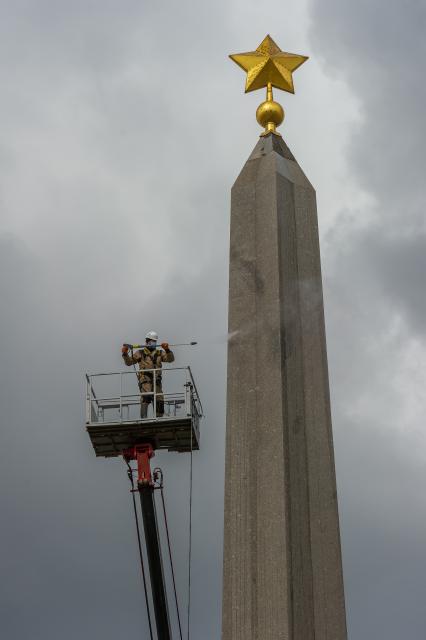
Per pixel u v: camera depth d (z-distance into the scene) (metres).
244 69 20.50
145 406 25.56
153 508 26.12
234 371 16.48
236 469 15.77
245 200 18.00
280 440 15.62
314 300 17.14
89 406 25.20
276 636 14.46
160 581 26.23
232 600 14.92
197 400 25.83
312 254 17.61
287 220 17.64
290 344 16.47
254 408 16.09
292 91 20.33
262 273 17.09
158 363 25.98
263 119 19.27
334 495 15.70
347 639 14.80
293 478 15.45
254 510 15.38
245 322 16.81
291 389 16.11
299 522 15.20
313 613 14.74
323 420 16.17
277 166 18.11
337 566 15.20
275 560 14.91
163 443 25.66
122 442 25.50
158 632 26.22
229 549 15.25
